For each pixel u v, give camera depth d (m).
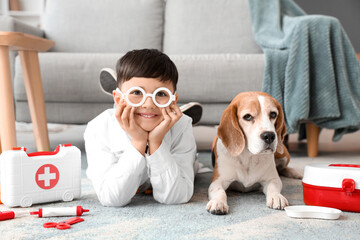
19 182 1.08
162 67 1.07
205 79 2.15
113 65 2.20
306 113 2.00
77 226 0.93
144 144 1.08
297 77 2.06
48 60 2.21
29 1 5.02
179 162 1.19
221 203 1.06
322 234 0.88
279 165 1.59
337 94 2.10
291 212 1.01
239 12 2.87
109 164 1.13
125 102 1.05
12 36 1.57
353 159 2.05
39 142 1.97
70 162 1.17
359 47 4.73
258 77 2.14
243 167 1.25
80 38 2.92
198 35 2.88
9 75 1.61
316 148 2.15
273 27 2.48
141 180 1.20
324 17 2.14
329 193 1.08
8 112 1.59
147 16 2.96
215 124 2.24
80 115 2.31
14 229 0.91
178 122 1.24
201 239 0.84
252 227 0.93
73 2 2.97
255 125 1.18
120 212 1.06
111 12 2.96
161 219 0.99
